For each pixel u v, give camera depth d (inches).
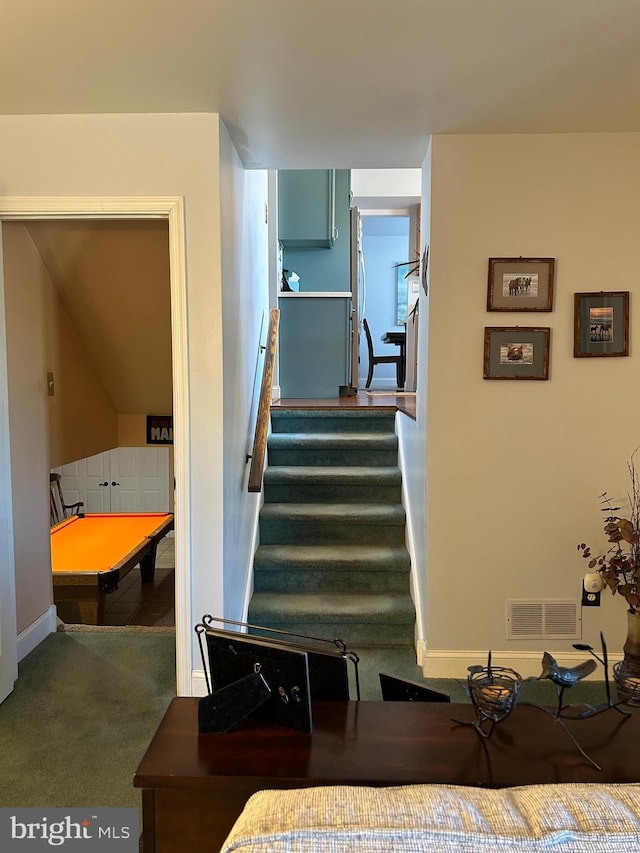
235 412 105.0
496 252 99.4
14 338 109.8
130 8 63.7
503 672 44.8
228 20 66.0
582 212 98.5
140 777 35.3
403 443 138.3
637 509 101.5
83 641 118.0
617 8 64.2
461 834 24.8
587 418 101.3
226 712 39.6
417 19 66.0
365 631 115.1
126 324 144.3
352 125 94.8
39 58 74.1
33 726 88.8
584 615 103.8
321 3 62.9
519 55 73.9
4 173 91.7
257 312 140.6
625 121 93.7
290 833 25.0
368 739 39.3
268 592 123.6
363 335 325.7
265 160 111.3
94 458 297.7
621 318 99.2
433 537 103.6
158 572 228.4
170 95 84.5
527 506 102.9
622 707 44.4
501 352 100.4
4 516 96.5
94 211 92.0
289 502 139.8
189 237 92.0
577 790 28.4
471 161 98.5
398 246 327.3
